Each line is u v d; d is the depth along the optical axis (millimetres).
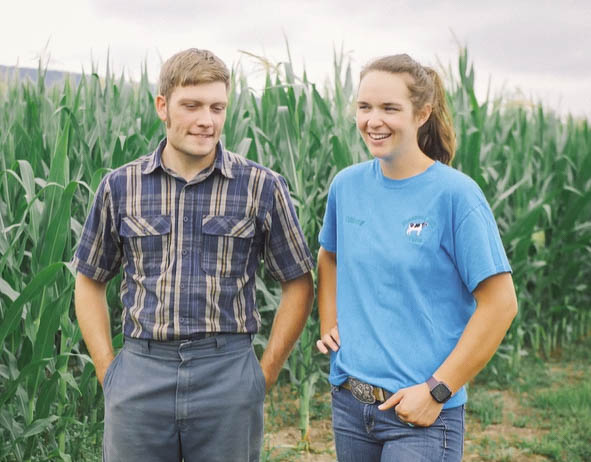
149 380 1972
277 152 4539
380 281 1945
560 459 3965
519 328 5594
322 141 4660
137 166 2012
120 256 2148
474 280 1839
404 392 1863
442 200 1894
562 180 6230
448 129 2115
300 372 4465
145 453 2008
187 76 1843
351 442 2043
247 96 5074
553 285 6488
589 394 4934
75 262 2113
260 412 2100
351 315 2029
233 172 2002
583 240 6105
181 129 1887
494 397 5043
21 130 4312
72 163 4305
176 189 1973
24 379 2914
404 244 1916
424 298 1910
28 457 3152
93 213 2066
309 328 4086
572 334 6668
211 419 1982
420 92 1897
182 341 1957
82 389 3283
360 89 1944
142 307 1980
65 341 3168
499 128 6840
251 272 2078
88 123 5008
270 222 2070
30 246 3973
